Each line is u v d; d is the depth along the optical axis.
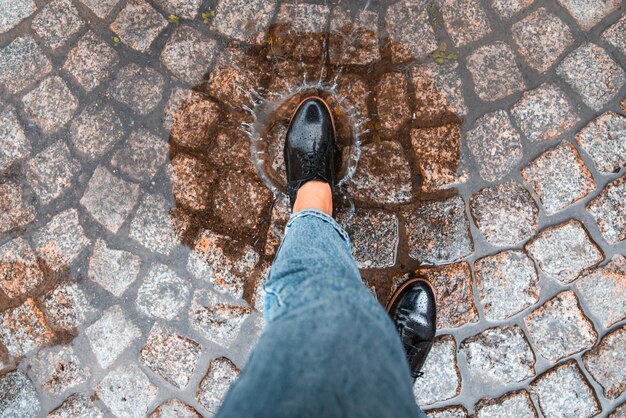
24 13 2.20
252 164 2.17
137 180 2.17
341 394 1.14
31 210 2.19
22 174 2.19
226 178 2.16
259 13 2.17
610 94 2.12
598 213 2.12
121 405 2.16
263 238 2.15
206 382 2.15
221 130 2.17
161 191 2.17
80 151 2.18
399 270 2.15
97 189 2.18
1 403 2.18
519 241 2.13
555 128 2.13
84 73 2.18
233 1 2.17
